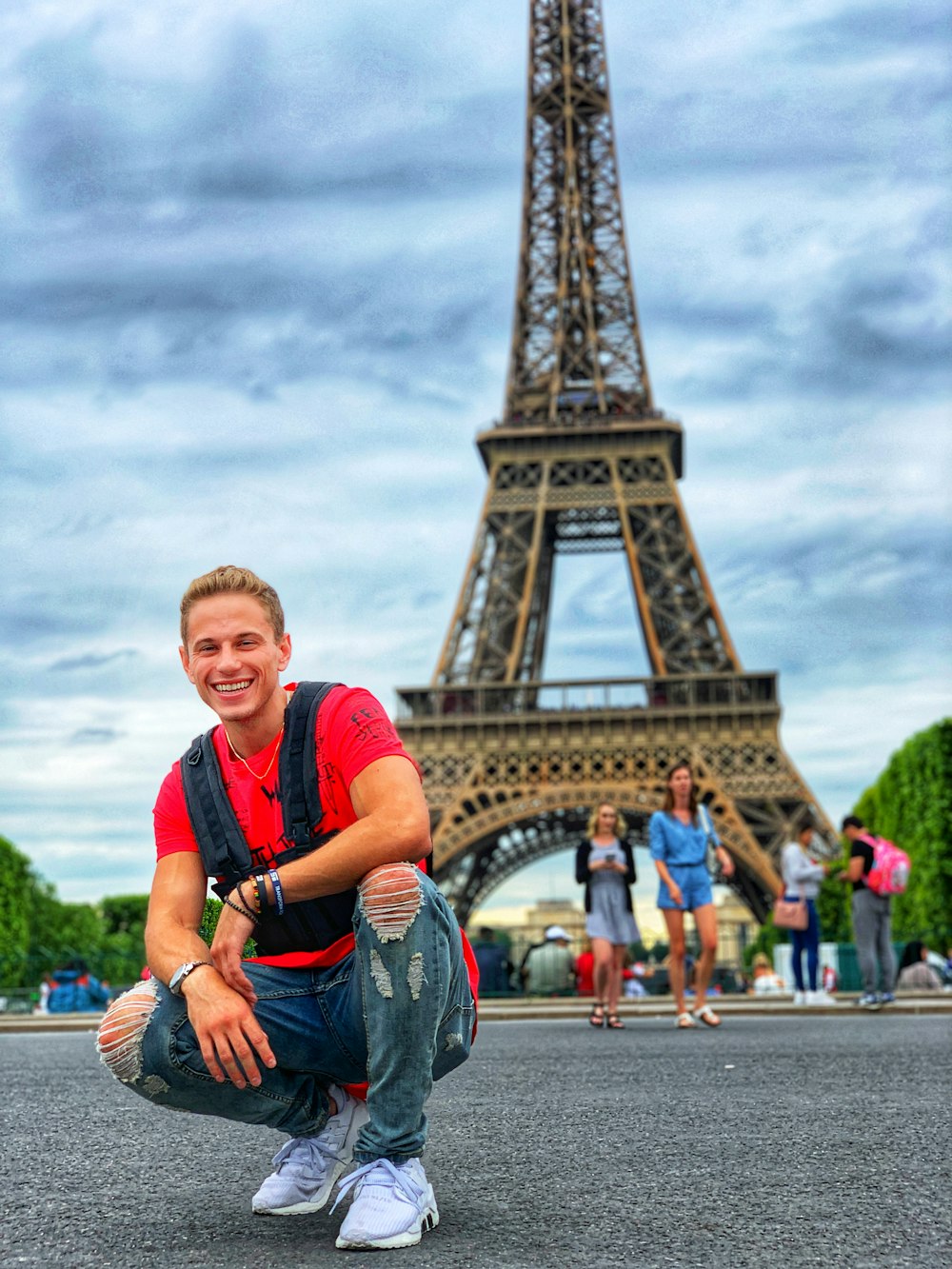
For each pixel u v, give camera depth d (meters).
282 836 7.05
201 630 7.09
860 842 29.22
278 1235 6.83
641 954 141.38
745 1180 8.03
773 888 81.06
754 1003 36.25
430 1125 11.15
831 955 46.16
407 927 6.61
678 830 25.08
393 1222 6.42
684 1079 14.44
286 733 7.14
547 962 40.53
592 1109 11.86
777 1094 12.65
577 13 117.25
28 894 94.56
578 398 109.19
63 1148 10.23
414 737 90.44
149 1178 8.76
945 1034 21.08
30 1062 19.86
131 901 147.00
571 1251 6.25
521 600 99.94
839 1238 6.47
